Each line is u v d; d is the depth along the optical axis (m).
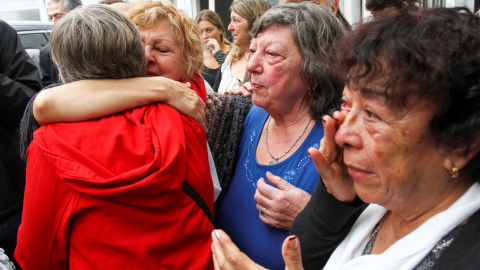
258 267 0.73
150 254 0.96
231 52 2.94
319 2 1.91
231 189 1.28
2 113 1.96
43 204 0.95
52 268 1.03
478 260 0.54
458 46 0.53
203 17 3.67
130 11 1.20
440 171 0.60
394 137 0.58
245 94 1.50
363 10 3.32
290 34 1.09
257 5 2.73
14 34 2.19
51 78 2.83
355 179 0.65
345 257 0.77
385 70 0.56
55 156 0.92
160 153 0.94
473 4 1.53
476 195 0.60
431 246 0.60
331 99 1.12
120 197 0.91
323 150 0.75
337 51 0.69
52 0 3.29
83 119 0.98
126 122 1.00
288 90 1.13
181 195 1.02
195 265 1.03
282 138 1.22
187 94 1.13
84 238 0.96
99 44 0.97
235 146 1.33
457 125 0.54
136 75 1.07
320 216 0.80
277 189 1.07
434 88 0.53
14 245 1.99
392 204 0.64
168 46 1.18
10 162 1.97
